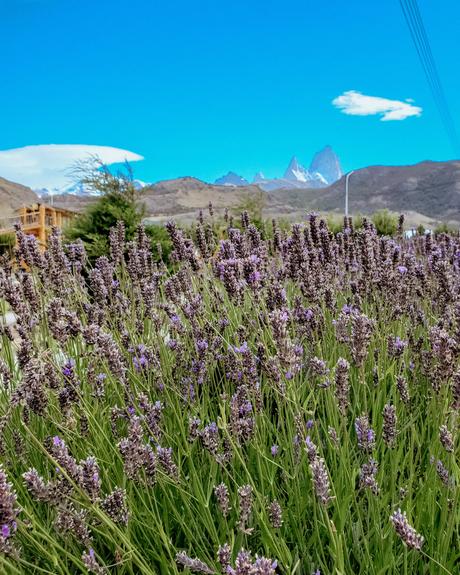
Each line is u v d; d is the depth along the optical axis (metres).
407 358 3.03
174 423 2.63
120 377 2.23
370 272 3.81
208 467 2.35
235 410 2.02
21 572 1.46
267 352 2.25
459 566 1.76
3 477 1.30
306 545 2.00
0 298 3.15
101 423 2.46
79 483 1.53
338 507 1.83
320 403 2.82
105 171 11.93
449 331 3.00
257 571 1.18
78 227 11.90
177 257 4.15
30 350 2.33
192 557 1.99
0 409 2.45
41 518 1.99
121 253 4.89
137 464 1.74
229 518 2.09
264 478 2.18
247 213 5.51
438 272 3.37
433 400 2.23
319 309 3.35
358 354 2.06
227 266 2.85
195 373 2.90
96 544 2.04
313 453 1.78
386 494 1.94
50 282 3.97
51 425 2.60
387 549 1.72
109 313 3.69
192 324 3.24
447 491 1.75
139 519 2.03
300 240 3.82
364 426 1.95
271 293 2.92
